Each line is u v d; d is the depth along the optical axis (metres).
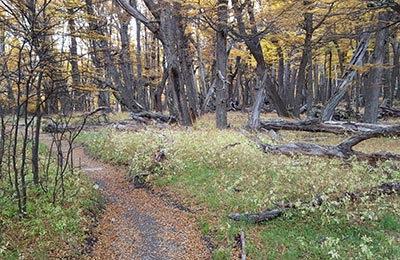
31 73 5.66
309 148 9.66
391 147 11.20
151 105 35.97
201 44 25.12
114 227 6.31
